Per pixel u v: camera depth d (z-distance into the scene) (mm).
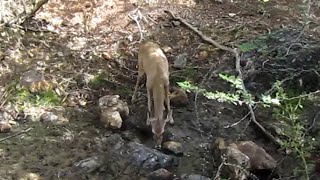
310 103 6449
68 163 5738
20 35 7461
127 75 7008
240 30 7781
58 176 5566
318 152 5816
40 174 5582
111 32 7656
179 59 7238
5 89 6621
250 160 5578
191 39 7629
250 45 6914
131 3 8250
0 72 6863
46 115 6320
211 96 5176
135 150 5805
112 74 6996
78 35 7570
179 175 5637
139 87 6863
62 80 6812
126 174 5621
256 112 6430
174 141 6055
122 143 5992
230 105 6605
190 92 6770
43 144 5965
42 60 7098
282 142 5719
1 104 6426
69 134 6105
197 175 5531
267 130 6156
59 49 7305
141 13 8039
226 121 6379
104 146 5957
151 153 5773
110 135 6109
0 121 6199
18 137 6039
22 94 6578
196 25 7926
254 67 6848
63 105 6527
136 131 6234
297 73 6555
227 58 7176
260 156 5637
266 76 6785
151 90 6254
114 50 7352
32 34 7520
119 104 6355
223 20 8062
